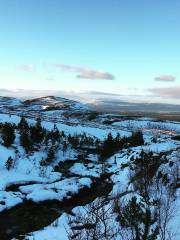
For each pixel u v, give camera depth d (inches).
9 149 1050.1
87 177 861.2
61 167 1019.9
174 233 410.0
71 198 698.8
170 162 754.8
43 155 1093.1
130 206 365.4
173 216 454.6
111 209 497.4
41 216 614.2
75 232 438.6
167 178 661.9
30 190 725.3
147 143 1411.2
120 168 944.3
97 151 1268.5
